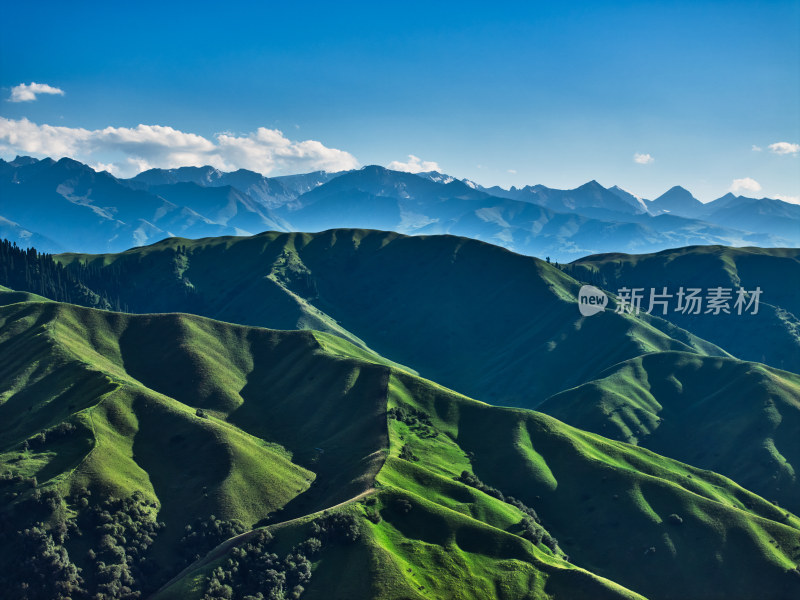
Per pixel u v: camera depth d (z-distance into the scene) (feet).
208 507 570.87
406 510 495.00
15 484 556.92
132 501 563.07
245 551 465.06
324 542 466.70
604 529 588.09
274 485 601.21
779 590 519.60
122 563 515.50
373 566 440.45
